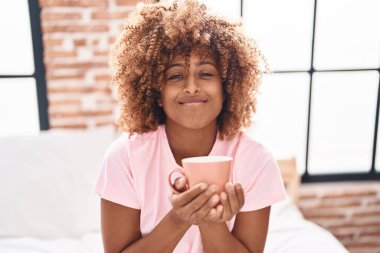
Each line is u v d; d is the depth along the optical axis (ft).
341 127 8.79
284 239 4.82
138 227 2.99
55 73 6.40
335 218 7.38
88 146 5.78
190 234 2.98
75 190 5.45
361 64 7.23
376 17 7.01
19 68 6.45
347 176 7.44
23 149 5.53
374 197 7.34
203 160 2.26
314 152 10.16
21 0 6.24
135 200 2.91
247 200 2.93
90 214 5.42
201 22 2.76
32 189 5.31
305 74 7.17
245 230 2.97
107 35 6.39
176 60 2.70
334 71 7.20
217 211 2.18
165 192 2.94
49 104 6.48
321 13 6.92
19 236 5.14
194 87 2.60
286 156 6.77
